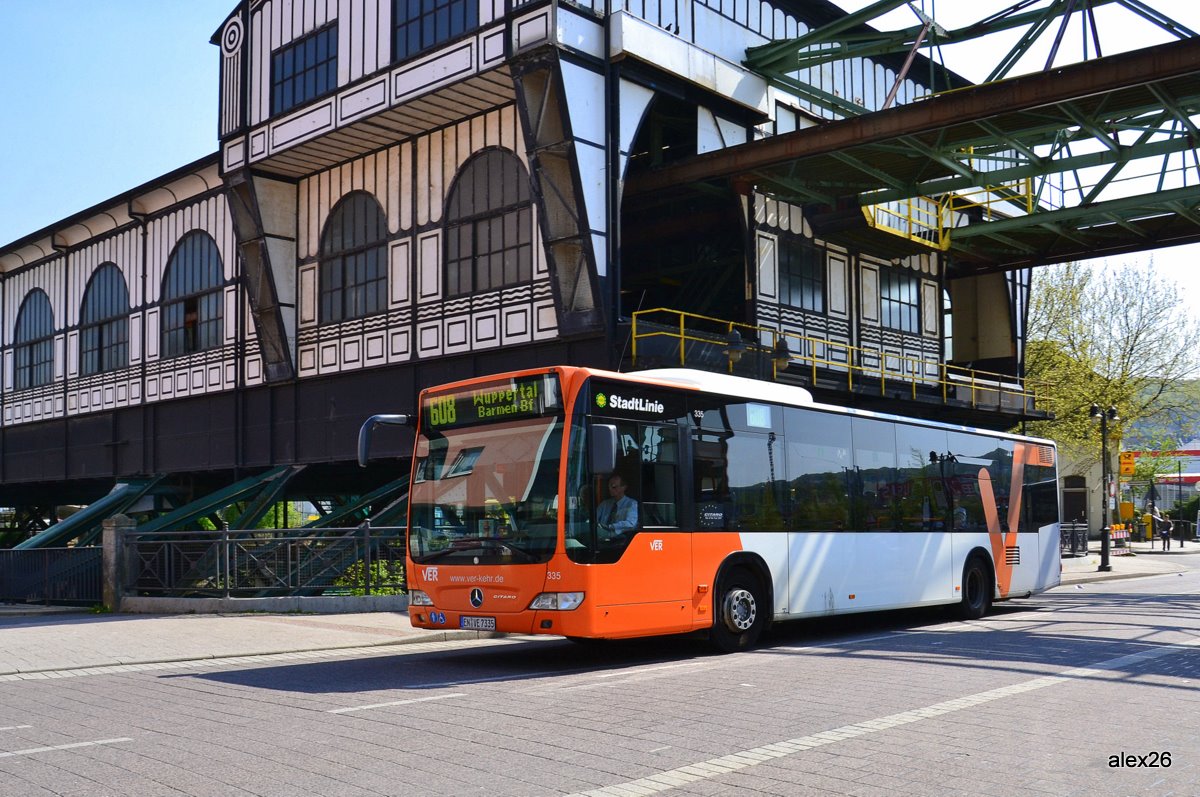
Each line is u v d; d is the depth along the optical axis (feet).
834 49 85.61
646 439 39.93
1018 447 63.00
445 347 78.33
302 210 91.56
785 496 45.96
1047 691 30.60
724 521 42.65
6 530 146.72
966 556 56.75
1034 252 98.68
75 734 25.66
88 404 115.65
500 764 21.62
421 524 40.93
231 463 96.68
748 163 72.79
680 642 47.19
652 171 77.20
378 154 85.15
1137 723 25.68
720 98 78.69
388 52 77.92
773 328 82.17
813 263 87.66
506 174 75.31
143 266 108.68
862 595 49.32
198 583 62.80
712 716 26.86
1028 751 22.58
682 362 70.08
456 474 40.27
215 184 99.91
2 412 131.34
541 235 70.90
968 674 34.30
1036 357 154.81
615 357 67.36
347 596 59.62
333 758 22.36
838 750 22.71
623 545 38.14
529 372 38.70
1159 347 152.46
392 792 19.47
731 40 80.53
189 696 31.76
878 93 97.14
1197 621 52.47
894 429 53.16
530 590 36.96
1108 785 19.74
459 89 73.51
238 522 84.94
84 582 68.95
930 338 101.30
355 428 85.51
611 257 69.05
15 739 25.14
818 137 69.82
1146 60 59.31
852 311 91.56
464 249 77.66
